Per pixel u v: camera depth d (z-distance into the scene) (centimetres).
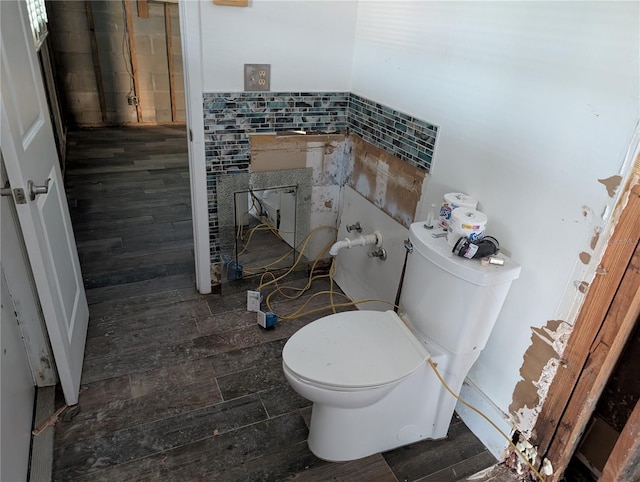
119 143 468
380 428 151
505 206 144
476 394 167
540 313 138
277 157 222
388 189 203
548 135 127
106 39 486
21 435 138
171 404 169
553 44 121
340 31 208
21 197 128
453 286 137
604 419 140
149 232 293
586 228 121
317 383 131
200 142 201
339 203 250
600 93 112
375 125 207
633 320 121
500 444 159
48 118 173
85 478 140
